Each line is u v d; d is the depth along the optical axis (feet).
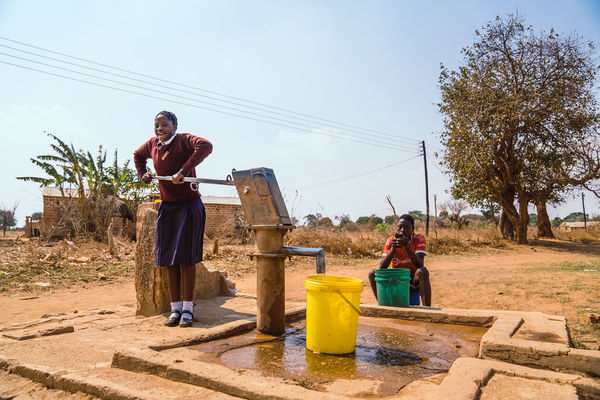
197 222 11.76
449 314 10.82
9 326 11.30
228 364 7.60
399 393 6.12
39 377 7.25
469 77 63.72
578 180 63.00
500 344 7.41
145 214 13.32
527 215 64.90
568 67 59.57
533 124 59.72
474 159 59.52
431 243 55.42
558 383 6.09
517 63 60.95
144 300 12.75
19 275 26.18
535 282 22.31
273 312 9.84
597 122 59.82
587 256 47.80
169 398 5.88
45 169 53.98
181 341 8.66
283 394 5.60
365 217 120.47
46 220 64.28
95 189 55.93
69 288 24.17
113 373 7.08
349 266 39.47
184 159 11.88
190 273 11.48
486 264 39.96
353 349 8.38
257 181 9.92
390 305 12.42
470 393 5.51
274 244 9.83
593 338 12.23
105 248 40.63
